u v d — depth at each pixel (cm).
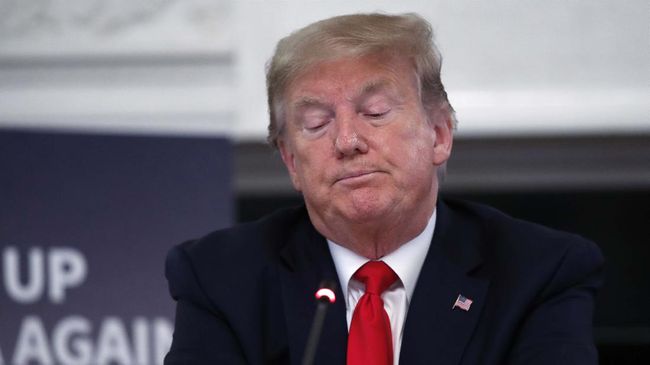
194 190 723
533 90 799
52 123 820
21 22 821
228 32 812
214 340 429
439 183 439
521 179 829
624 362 816
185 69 817
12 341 708
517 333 413
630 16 793
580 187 827
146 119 818
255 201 846
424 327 409
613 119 792
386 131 402
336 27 407
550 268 419
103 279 713
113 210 718
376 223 408
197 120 816
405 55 409
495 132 799
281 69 413
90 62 820
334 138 404
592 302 425
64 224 716
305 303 423
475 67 801
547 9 796
